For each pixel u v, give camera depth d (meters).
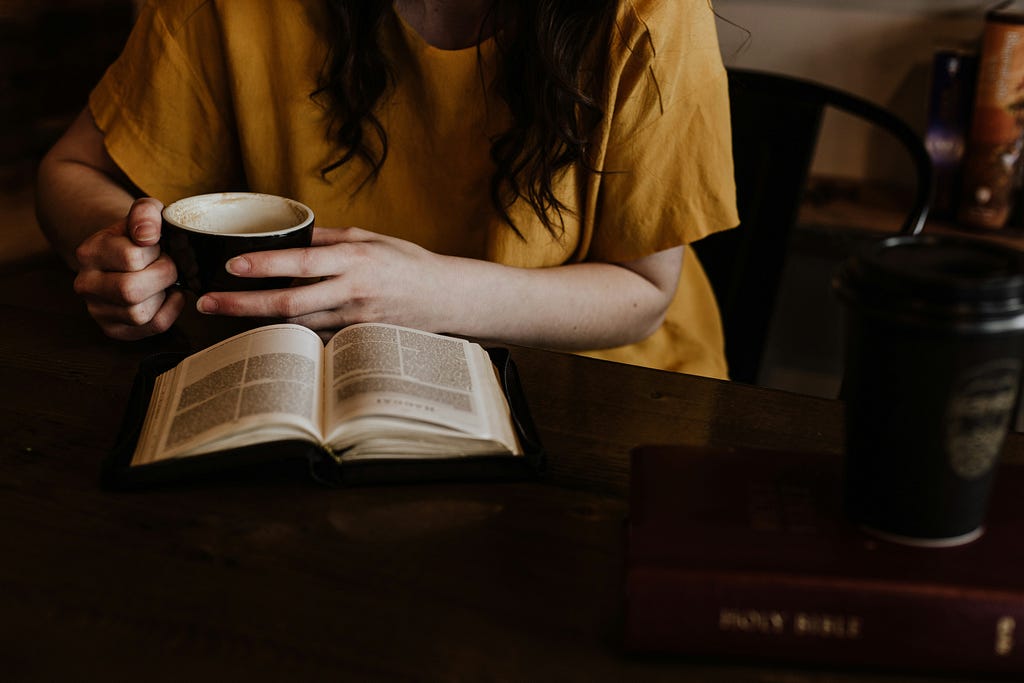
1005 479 0.70
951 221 1.98
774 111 1.67
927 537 0.62
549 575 0.70
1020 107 1.84
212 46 1.22
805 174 1.67
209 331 1.05
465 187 1.24
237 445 0.77
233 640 0.63
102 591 0.67
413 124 1.22
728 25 2.13
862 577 0.60
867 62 2.06
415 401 0.80
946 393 0.58
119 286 0.95
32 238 1.71
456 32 1.18
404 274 1.00
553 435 0.87
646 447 0.75
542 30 1.09
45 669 0.60
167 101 1.25
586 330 1.17
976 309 0.55
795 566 0.61
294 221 1.00
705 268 1.74
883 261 0.60
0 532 0.72
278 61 1.21
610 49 1.14
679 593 0.60
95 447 0.83
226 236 0.92
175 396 0.85
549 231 1.20
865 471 0.62
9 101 1.87
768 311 1.72
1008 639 0.59
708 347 1.43
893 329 0.57
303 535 0.73
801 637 0.61
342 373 0.84
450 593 0.67
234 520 0.74
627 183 1.20
